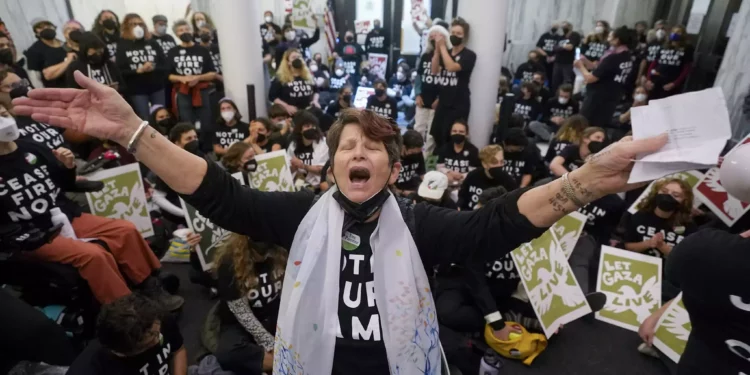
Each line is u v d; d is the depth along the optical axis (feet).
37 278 6.86
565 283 8.07
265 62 19.27
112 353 5.41
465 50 13.47
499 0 13.04
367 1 26.61
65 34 16.14
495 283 8.54
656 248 9.00
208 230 8.88
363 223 2.87
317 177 12.34
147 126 2.61
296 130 12.34
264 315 7.03
